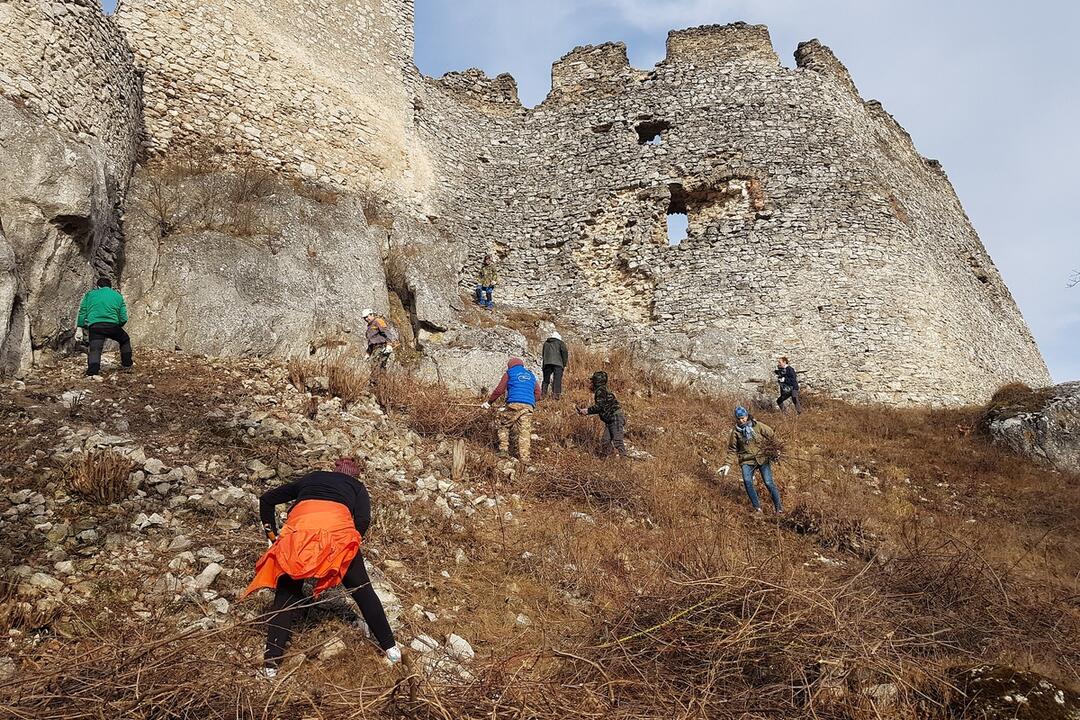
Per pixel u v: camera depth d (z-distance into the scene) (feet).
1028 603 17.94
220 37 47.34
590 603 16.83
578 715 11.02
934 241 62.28
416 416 28.12
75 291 28.43
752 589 14.32
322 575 12.46
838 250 54.95
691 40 65.21
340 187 52.08
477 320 47.67
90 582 13.96
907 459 37.27
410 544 18.34
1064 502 32.68
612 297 58.29
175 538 16.01
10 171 26.66
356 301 39.86
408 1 62.44
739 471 31.35
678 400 42.93
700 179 59.47
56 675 10.19
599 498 24.27
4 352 24.25
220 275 34.60
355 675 12.41
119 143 36.04
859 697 12.51
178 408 23.70
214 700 10.33
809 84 62.23
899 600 16.66
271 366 31.07
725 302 54.54
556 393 36.17
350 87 55.26
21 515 15.64
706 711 11.64
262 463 20.45
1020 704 11.94
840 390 50.98
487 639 14.73
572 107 65.62
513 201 62.85
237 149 46.50
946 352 53.83
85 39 33.55
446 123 62.34
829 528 24.38
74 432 19.92
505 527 20.74
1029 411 41.98
